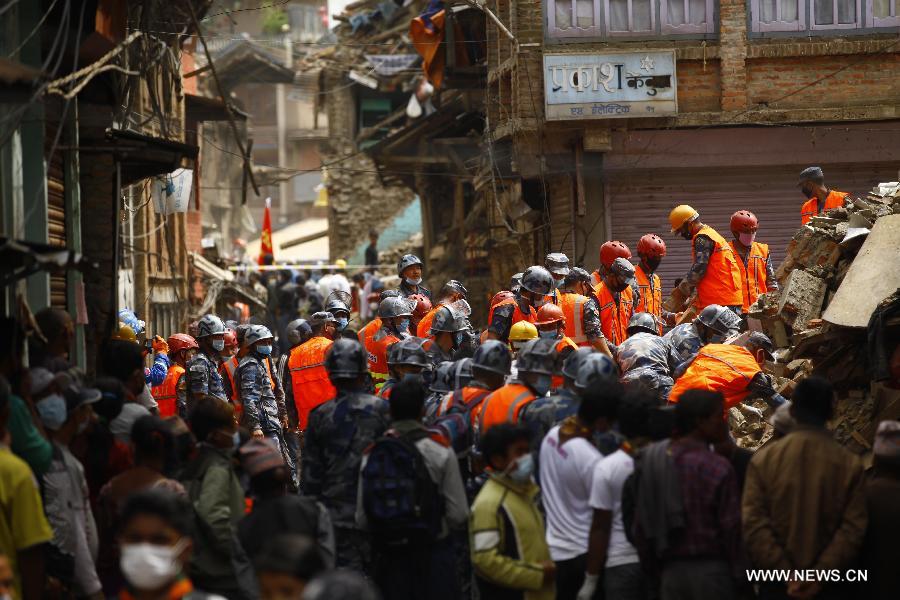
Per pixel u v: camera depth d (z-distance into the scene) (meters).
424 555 9.73
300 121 106.31
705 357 12.73
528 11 26.95
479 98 37.62
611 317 17.73
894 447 8.50
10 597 7.35
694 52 26.86
